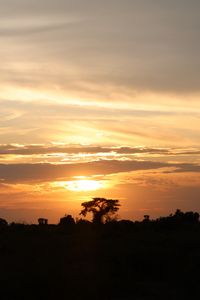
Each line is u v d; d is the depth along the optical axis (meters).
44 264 22.66
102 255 25.94
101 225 52.06
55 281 19.36
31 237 40.31
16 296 18.56
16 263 23.66
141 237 35.66
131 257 25.00
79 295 18.98
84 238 37.38
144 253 25.52
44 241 34.97
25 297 18.55
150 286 21.17
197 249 27.20
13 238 38.56
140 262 24.25
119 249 27.62
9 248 31.22
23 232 47.31
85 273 20.70
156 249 26.86
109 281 20.31
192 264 23.00
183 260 24.47
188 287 20.84
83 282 19.64
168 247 28.25
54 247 30.94
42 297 18.69
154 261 24.27
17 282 19.28
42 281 19.22
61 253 27.55
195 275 21.72
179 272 22.81
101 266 22.73
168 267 23.56
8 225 54.22
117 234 41.12
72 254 26.95
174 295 19.86
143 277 22.70
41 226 54.88
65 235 43.28
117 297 19.61
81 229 50.03
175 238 32.47
